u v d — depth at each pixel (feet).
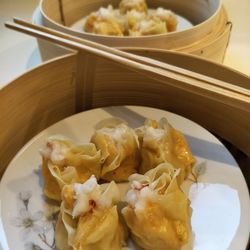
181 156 0.61
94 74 0.71
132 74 0.72
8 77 0.91
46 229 0.56
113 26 0.95
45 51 0.86
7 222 0.56
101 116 0.72
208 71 0.70
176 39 0.82
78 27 1.03
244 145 0.72
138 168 0.64
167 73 0.60
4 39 1.03
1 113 0.62
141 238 0.51
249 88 0.66
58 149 0.59
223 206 0.58
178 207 0.52
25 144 0.68
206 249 0.53
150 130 0.63
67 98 0.73
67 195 0.52
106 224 0.50
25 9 1.15
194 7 1.09
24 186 0.61
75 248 0.49
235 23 1.11
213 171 0.63
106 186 0.55
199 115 0.75
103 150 0.61
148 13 1.10
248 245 0.57
